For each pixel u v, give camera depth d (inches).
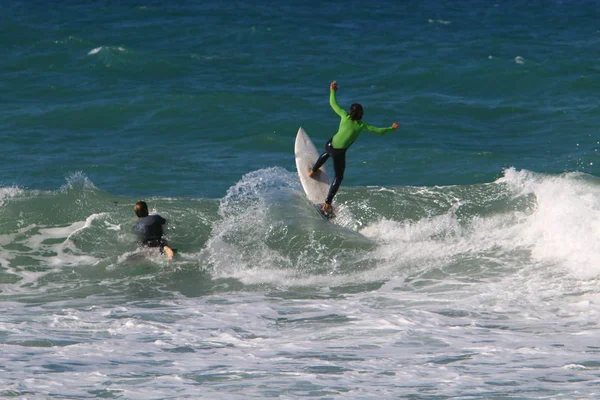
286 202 2114.9
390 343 1298.0
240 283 1731.1
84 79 4571.9
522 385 1077.8
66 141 3257.9
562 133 3309.5
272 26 6983.3
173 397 1043.3
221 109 3750.0
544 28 7337.6
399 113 3764.8
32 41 5866.1
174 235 1969.7
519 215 1972.2
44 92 4224.9
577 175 2132.1
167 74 4793.3
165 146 3181.6
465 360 1198.3
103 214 2066.9
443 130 3442.4
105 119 3631.9
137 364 1191.6
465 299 1558.8
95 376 1128.8
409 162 2878.9
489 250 1833.2
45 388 1072.8
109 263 1838.1
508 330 1364.4
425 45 6033.5
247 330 1398.9
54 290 1694.1
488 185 2160.4
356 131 1935.3
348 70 4926.2
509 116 3695.9
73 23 6958.7
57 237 1961.1
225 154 3058.6
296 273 1777.8
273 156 3034.0
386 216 2033.7
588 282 1621.6
